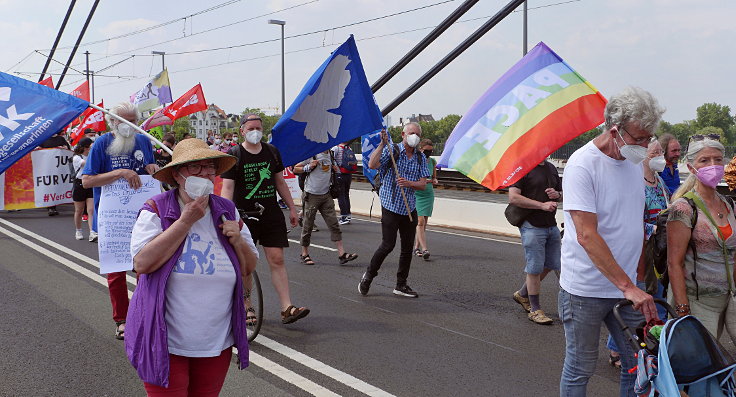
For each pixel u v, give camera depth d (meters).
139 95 20.06
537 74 6.17
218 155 2.88
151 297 2.87
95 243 10.95
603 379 4.86
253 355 5.36
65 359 5.24
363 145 8.34
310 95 6.79
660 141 6.10
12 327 6.10
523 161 5.87
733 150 26.14
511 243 11.46
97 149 5.40
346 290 7.77
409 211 7.15
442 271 8.92
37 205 14.05
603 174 3.28
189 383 3.08
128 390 4.62
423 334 6.00
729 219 3.92
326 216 9.34
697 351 2.94
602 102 5.93
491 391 4.62
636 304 3.12
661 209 4.67
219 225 3.00
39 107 4.98
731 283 3.88
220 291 2.96
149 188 5.50
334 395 4.53
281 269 6.05
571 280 3.42
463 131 6.33
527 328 6.21
